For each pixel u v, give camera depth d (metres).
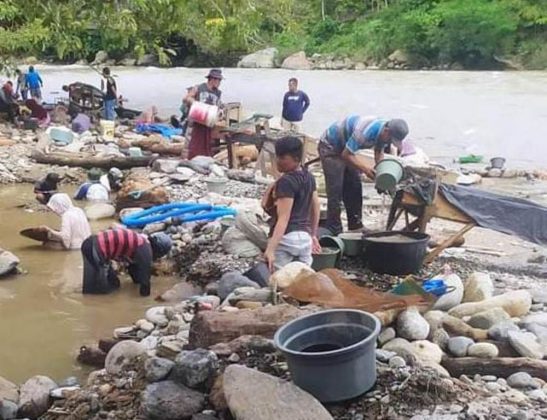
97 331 7.79
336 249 8.48
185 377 5.54
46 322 8.03
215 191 13.48
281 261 7.88
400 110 27.70
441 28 50.62
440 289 7.23
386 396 5.25
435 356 5.98
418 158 12.79
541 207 9.09
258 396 5.05
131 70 48.94
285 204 7.73
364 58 52.81
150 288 8.98
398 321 6.33
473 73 45.91
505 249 10.06
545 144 20.64
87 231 10.77
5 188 14.95
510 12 49.47
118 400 5.77
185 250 9.85
